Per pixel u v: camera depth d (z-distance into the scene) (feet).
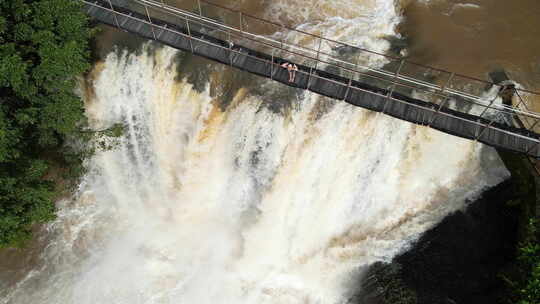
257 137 77.66
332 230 82.64
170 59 80.43
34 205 73.20
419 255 78.79
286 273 83.46
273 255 84.74
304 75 72.90
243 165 81.10
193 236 88.69
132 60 81.71
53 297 83.20
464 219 78.38
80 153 86.12
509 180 77.15
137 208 90.38
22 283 84.07
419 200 79.41
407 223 80.23
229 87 78.54
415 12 86.89
